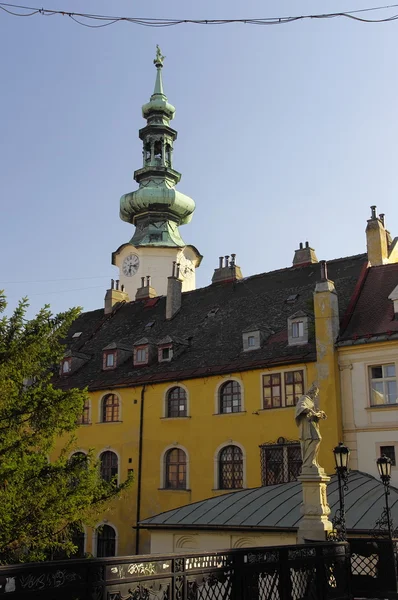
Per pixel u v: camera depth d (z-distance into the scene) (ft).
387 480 56.65
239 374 95.55
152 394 104.68
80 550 104.27
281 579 34.63
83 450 109.91
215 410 96.58
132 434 104.94
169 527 75.56
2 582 22.54
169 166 207.72
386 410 82.23
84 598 25.16
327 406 85.66
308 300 104.53
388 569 41.16
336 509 67.36
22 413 49.34
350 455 83.56
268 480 88.69
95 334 136.98
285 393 90.43
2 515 44.80
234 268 126.93
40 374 53.57
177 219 204.33
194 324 117.91
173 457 100.27
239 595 31.78
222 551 31.32
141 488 101.24
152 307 134.72
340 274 107.24
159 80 214.69
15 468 46.91
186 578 29.35
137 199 199.00
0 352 49.19
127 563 26.96
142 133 210.38
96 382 113.29
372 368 85.46
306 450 52.49
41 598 23.71
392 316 88.48
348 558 41.47
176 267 132.26
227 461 94.27
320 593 37.63
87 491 50.72
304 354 90.12
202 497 94.27
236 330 108.17
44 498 47.75
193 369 101.81
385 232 106.42
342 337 88.48
